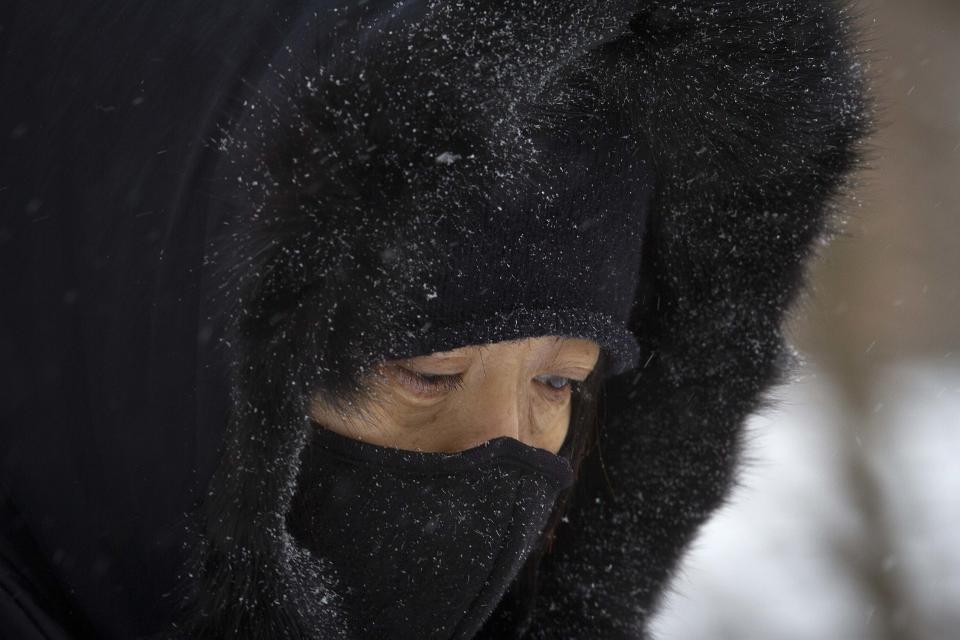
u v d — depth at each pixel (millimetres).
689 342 5172
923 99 22938
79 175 4250
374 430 4078
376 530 4074
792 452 20625
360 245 3545
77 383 4195
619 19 3732
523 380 4316
